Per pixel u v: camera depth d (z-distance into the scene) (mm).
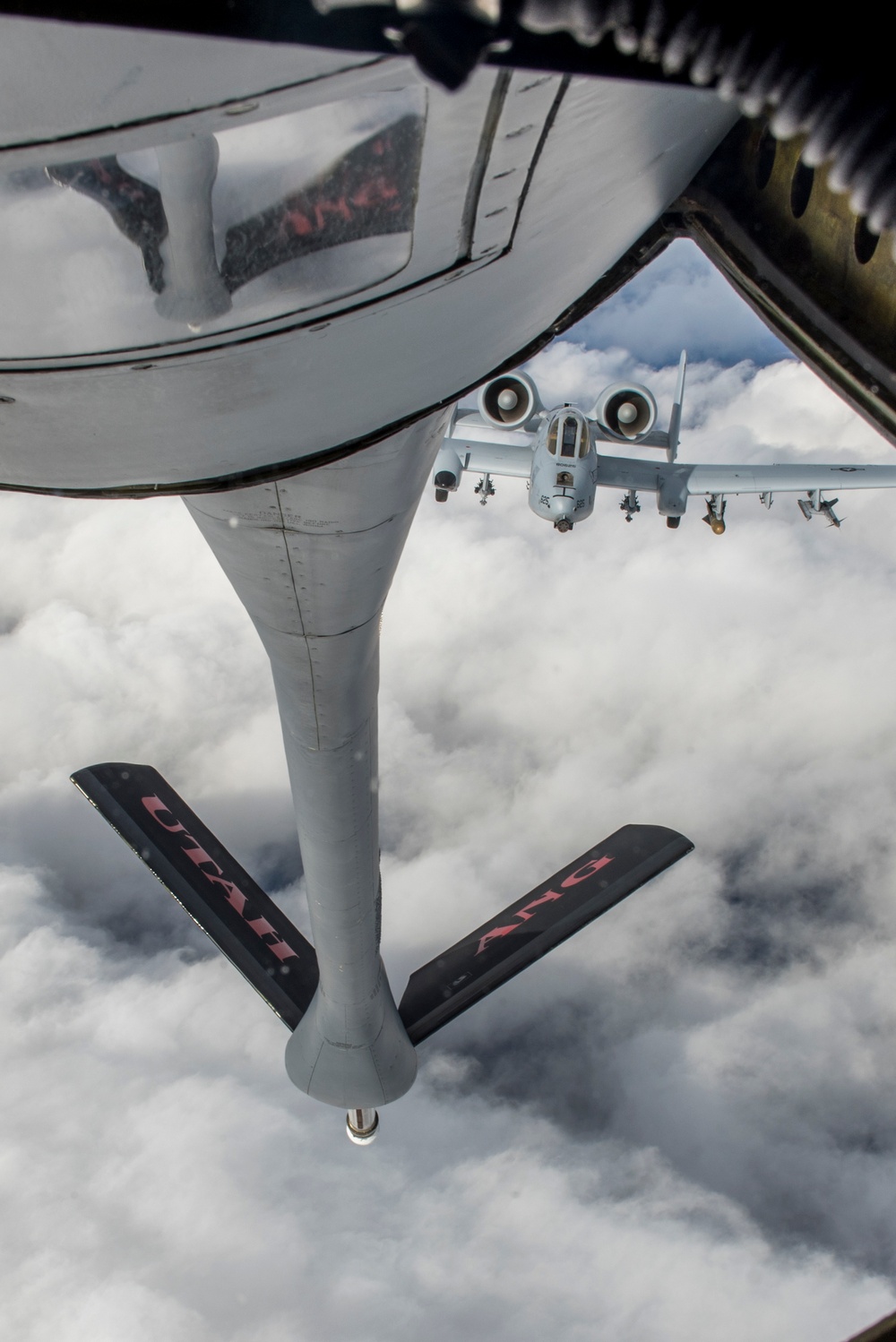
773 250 2574
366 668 7820
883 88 1076
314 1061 14195
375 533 5703
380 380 3094
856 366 2424
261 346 2635
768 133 2559
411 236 2441
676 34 1041
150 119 1728
